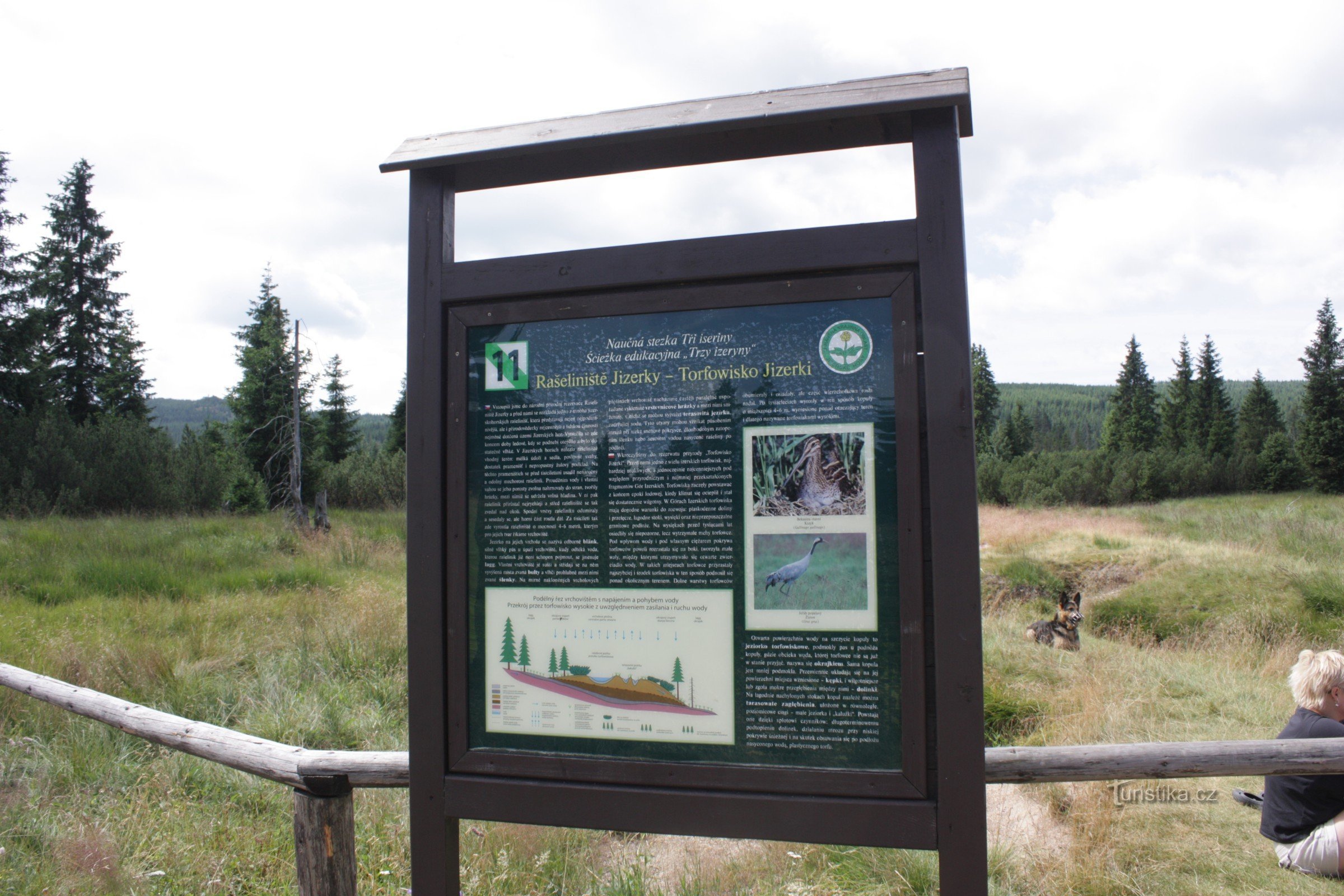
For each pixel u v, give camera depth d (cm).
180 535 1541
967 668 182
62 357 3778
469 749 213
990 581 1358
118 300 3975
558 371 213
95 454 2308
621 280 208
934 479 186
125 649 646
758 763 196
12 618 764
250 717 541
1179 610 1101
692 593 203
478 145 216
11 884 316
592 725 206
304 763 247
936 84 192
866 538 193
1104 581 1310
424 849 214
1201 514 2508
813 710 195
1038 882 372
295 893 327
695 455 204
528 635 212
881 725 191
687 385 206
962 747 182
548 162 227
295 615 843
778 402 200
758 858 393
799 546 197
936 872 363
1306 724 400
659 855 409
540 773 208
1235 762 262
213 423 3347
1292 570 1165
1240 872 381
